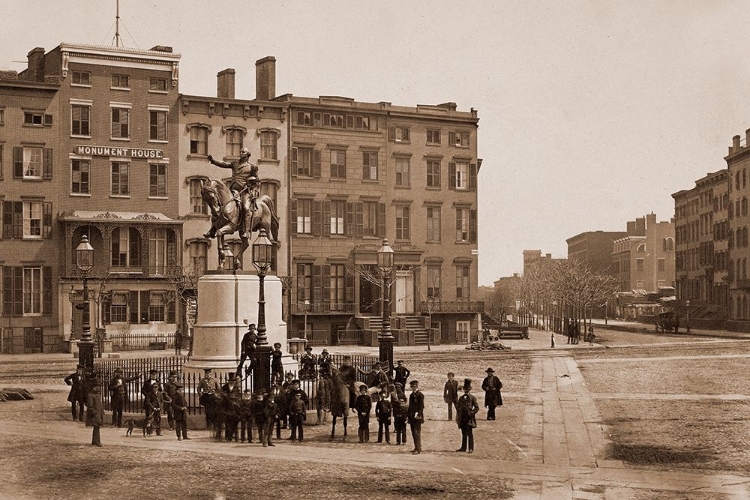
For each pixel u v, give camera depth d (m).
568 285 117.88
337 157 82.12
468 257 86.81
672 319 104.31
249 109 78.44
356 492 21.03
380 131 83.69
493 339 83.12
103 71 73.19
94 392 27.69
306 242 80.50
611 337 93.75
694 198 127.94
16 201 70.06
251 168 39.12
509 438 29.48
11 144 70.12
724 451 26.98
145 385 30.80
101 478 22.48
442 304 84.62
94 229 72.50
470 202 87.19
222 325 36.31
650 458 25.92
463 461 25.28
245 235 38.38
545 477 22.97
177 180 75.56
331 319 81.06
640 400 39.25
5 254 69.44
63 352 70.12
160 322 73.31
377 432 31.14
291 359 38.00
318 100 81.31
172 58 75.31
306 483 22.02
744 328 103.06
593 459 25.67
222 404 28.98
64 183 71.75
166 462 24.77
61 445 27.62
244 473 23.23
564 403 38.28
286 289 79.00
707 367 55.06
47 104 71.25
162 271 74.00
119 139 73.69
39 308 70.25
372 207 83.25
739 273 107.75
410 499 20.34
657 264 166.50
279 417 29.64
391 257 38.41
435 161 86.06
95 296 71.00
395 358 62.81
